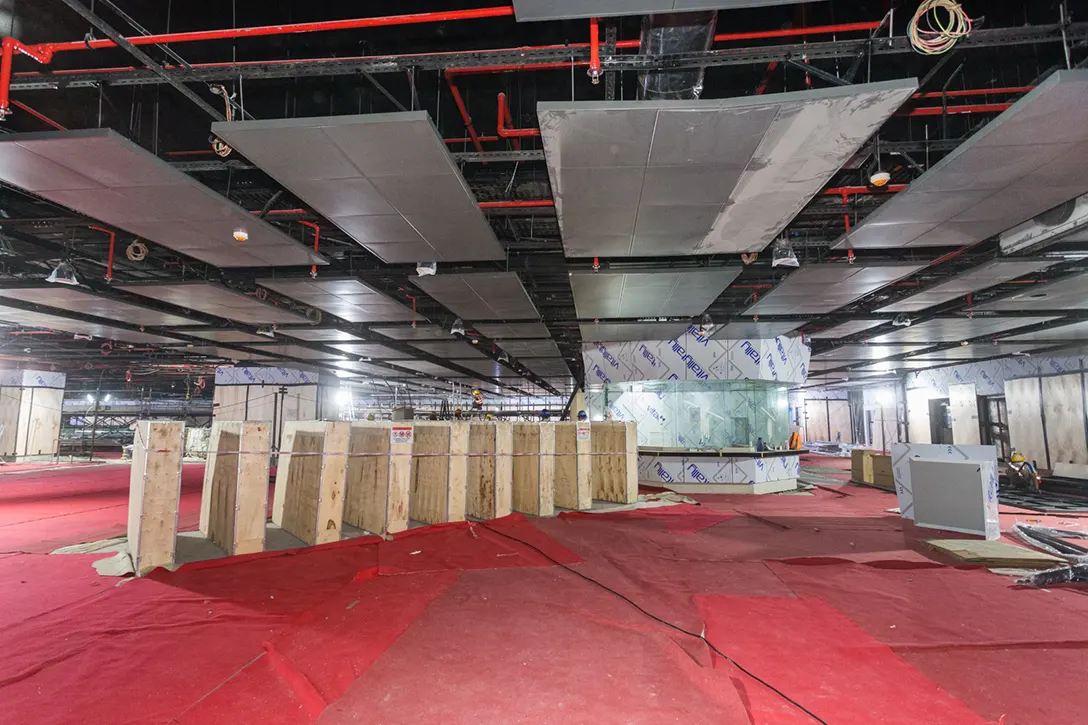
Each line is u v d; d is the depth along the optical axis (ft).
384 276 27.99
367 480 25.04
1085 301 29.53
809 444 94.12
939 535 23.93
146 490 18.49
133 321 36.58
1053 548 21.48
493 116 17.67
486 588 16.70
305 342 45.98
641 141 13.65
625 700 10.01
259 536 20.67
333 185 16.57
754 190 16.52
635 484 34.14
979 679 10.85
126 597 15.84
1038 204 17.25
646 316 34.06
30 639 12.76
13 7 12.84
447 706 9.81
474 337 47.16
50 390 71.31
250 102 16.87
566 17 10.98
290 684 10.63
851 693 10.30
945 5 11.07
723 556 20.89
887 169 18.69
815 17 14.03
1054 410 48.26
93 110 16.87
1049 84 11.28
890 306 31.58
